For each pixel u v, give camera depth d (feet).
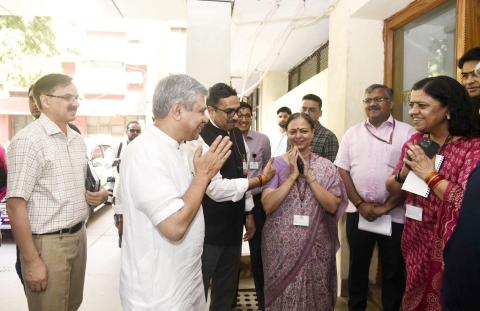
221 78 9.06
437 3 7.73
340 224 9.84
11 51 18.80
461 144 4.90
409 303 5.54
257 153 9.73
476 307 2.85
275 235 6.48
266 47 16.14
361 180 7.72
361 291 8.00
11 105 34.01
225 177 6.64
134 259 3.74
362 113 9.71
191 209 3.56
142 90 35.50
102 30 33.24
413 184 5.28
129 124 14.32
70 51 30.55
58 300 5.24
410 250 5.63
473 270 2.82
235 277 6.97
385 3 8.61
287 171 6.65
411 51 8.93
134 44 34.14
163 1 9.86
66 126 5.60
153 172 3.59
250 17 12.09
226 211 6.45
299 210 6.39
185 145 4.47
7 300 9.41
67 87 5.29
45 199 5.15
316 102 9.60
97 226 17.48
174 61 24.97
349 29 9.61
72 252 5.46
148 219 3.69
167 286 3.71
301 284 6.30
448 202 4.67
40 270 4.97
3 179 6.58
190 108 3.81
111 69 35.17
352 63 9.66
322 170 6.57
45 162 5.09
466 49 6.89
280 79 22.82
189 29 8.96
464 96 4.97
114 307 9.17
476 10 6.89
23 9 10.66
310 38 14.85
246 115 9.59
